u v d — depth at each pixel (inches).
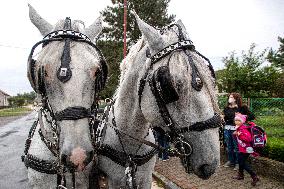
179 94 84.0
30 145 112.9
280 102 521.0
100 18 109.7
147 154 113.7
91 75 89.8
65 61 87.7
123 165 111.0
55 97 89.4
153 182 269.3
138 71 103.0
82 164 86.7
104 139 117.0
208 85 85.1
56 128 92.4
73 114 86.6
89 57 90.8
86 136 88.7
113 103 123.6
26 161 109.7
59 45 91.3
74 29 99.1
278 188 231.5
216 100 87.6
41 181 106.8
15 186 279.0
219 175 269.7
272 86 701.9
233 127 287.0
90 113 91.1
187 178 265.7
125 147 112.3
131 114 108.8
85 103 89.3
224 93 679.7
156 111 93.5
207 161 85.2
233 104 285.7
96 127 119.4
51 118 97.9
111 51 996.6
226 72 660.7
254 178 239.3
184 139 88.0
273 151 270.2
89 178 115.1
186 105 84.7
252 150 240.4
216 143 86.4
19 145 535.2
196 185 244.7
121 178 113.0
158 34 92.4
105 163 114.4
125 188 113.1
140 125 109.1
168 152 100.5
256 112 526.0
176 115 87.7
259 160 269.1
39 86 91.2
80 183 111.3
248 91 649.0
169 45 89.2
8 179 303.1
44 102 94.6
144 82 95.6
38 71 89.7
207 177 88.6
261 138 241.0
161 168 302.5
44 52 91.4
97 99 96.3
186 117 85.4
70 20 101.2
